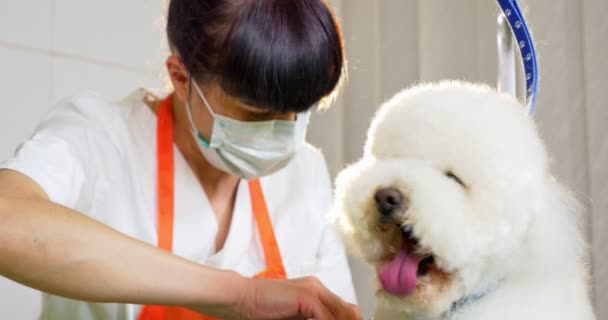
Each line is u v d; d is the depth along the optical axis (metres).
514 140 0.78
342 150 1.95
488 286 0.81
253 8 0.86
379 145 0.87
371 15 1.90
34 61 1.64
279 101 0.87
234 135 0.95
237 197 1.13
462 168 0.78
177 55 0.95
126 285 0.72
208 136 0.98
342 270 1.22
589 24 1.41
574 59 1.45
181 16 0.93
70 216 0.72
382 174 0.80
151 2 1.88
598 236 1.37
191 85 0.96
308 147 1.30
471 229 0.76
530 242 0.79
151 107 1.15
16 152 0.91
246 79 0.85
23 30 1.62
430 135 0.81
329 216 0.95
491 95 0.86
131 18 1.83
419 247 0.77
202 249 1.07
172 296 0.74
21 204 0.70
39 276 0.68
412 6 1.81
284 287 0.80
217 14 0.88
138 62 1.84
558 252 0.79
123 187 1.04
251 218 1.14
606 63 1.38
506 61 0.93
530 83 0.85
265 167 1.00
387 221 0.78
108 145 1.04
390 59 1.86
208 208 1.09
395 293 0.76
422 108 0.83
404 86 1.82
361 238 0.84
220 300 0.77
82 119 1.04
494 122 0.79
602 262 1.37
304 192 1.22
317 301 0.79
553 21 1.47
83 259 0.70
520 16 0.83
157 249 0.76
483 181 0.77
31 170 0.86
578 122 1.44
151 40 1.87
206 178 1.11
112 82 1.78
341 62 0.92
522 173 0.77
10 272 0.68
